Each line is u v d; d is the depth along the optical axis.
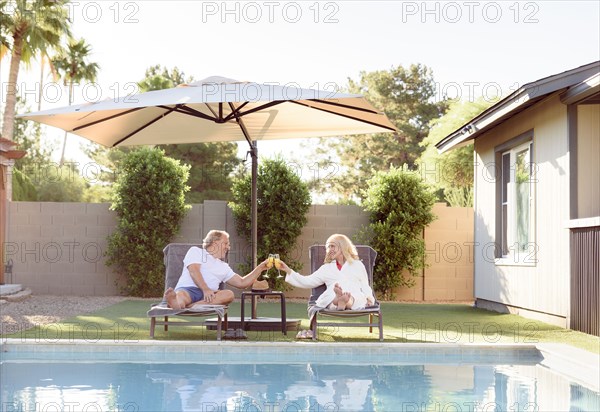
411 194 13.73
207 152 25.72
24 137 31.64
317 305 7.39
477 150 12.78
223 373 5.73
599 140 8.60
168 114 8.70
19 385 5.17
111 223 14.12
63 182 27.20
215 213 14.03
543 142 9.49
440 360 6.55
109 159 28.00
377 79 29.48
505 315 10.50
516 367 6.16
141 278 13.62
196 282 7.44
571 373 5.73
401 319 9.91
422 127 29.20
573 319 8.40
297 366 6.14
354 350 6.60
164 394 4.84
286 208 13.59
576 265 8.31
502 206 11.52
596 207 8.54
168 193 13.69
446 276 14.20
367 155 28.95
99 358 6.59
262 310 11.09
